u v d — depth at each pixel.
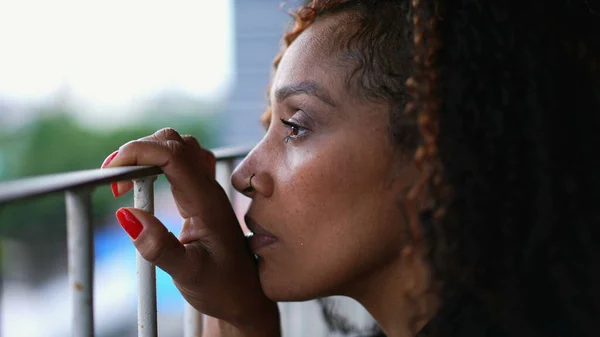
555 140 0.97
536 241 0.96
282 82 1.13
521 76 0.98
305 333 2.08
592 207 0.96
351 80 1.09
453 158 0.99
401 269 1.13
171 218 5.46
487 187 0.98
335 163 1.08
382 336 1.59
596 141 0.97
